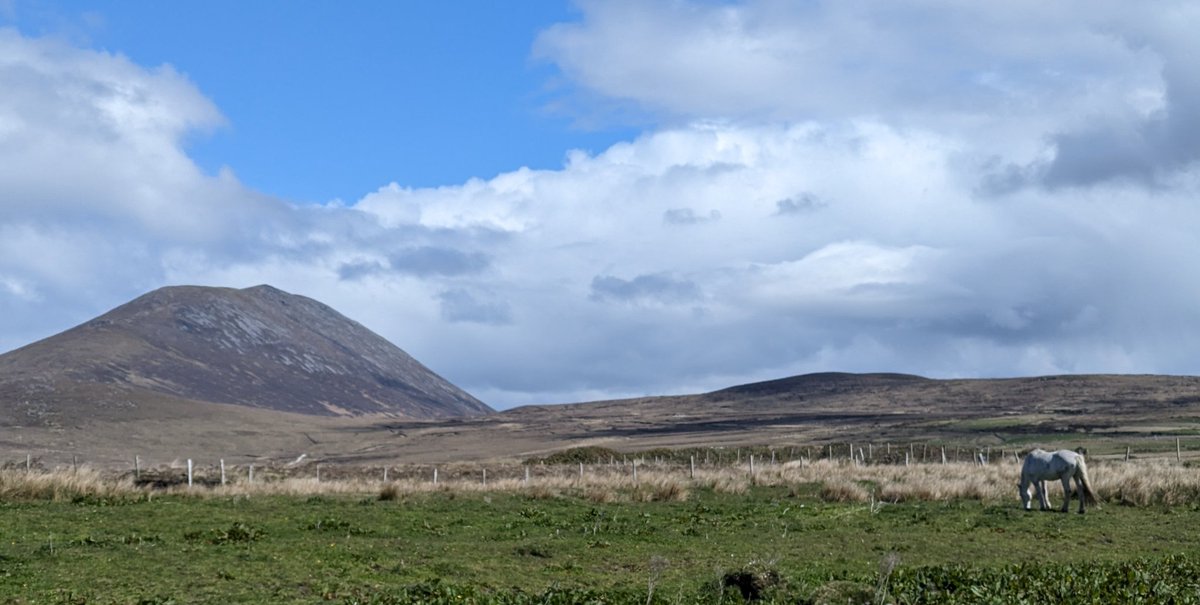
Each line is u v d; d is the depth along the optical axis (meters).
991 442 93.88
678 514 32.56
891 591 17.33
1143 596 16.91
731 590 18.02
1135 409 139.25
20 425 146.12
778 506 35.22
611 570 22.73
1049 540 28.25
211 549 23.23
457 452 125.25
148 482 42.28
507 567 22.53
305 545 24.19
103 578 19.56
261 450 142.38
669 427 159.62
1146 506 35.78
